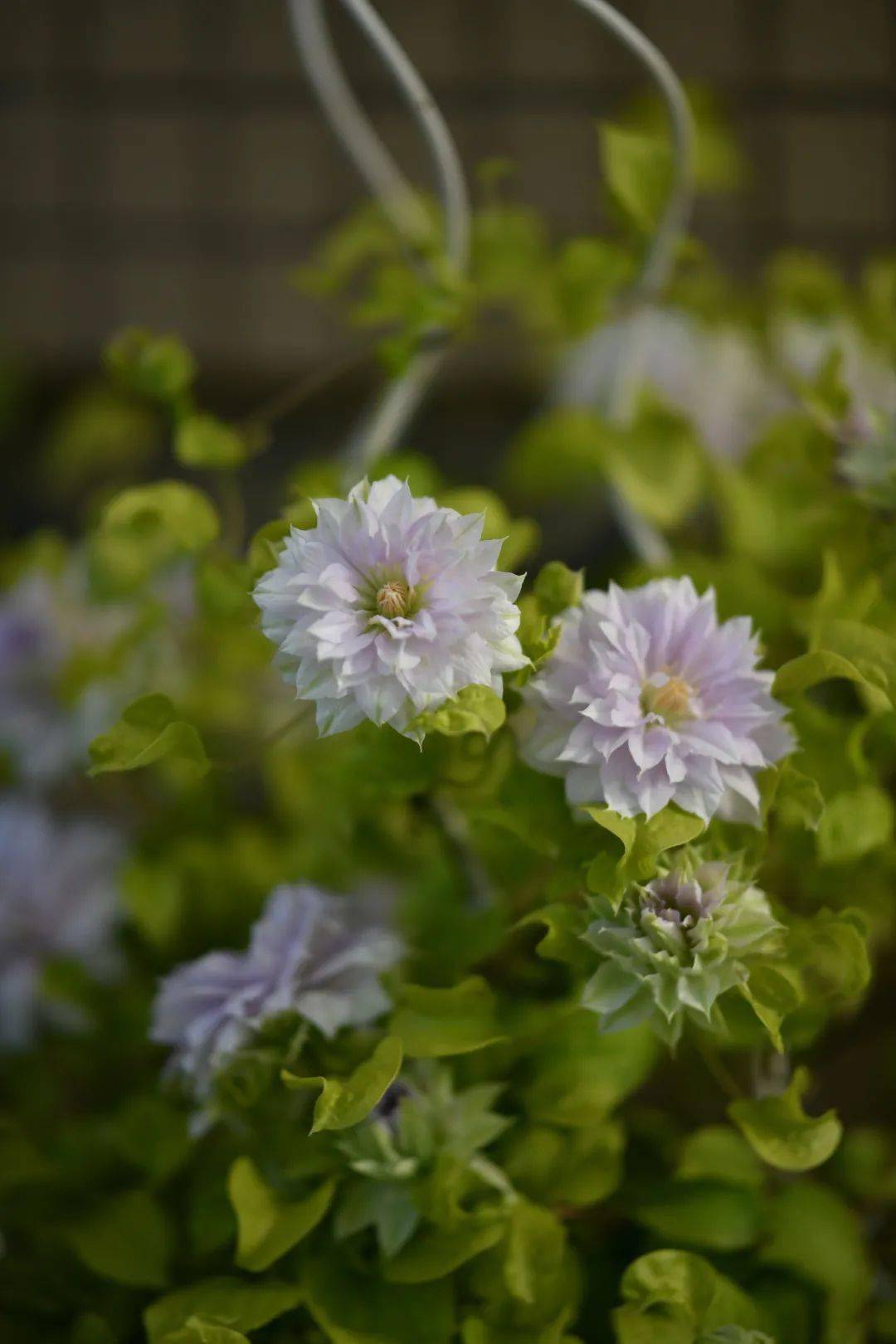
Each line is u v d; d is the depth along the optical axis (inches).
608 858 55.0
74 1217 60.1
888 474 60.5
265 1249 56.3
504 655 54.2
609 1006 55.1
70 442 94.6
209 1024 57.3
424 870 61.9
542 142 99.5
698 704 55.5
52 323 107.7
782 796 56.4
